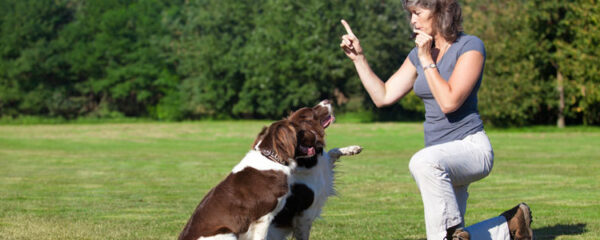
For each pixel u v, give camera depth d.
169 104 52.75
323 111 4.68
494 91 32.78
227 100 51.94
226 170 14.47
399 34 45.84
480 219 6.95
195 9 53.12
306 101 48.53
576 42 32.12
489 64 33.50
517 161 15.47
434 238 3.72
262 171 4.38
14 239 5.93
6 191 10.52
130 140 28.23
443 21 3.78
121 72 52.06
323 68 46.44
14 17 52.25
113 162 16.94
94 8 53.72
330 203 8.57
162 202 8.98
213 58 50.53
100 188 10.97
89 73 54.25
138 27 52.91
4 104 53.31
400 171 13.33
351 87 49.50
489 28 33.81
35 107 52.53
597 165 14.18
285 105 49.41
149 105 54.84
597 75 31.44
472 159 3.81
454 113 3.89
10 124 48.53
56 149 22.95
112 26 52.41
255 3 52.25
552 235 5.70
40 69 52.12
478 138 3.88
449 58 3.82
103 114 54.03
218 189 4.41
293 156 4.38
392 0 46.16
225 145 24.92
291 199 4.68
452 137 3.92
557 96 33.78
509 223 4.09
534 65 33.31
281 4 47.62
